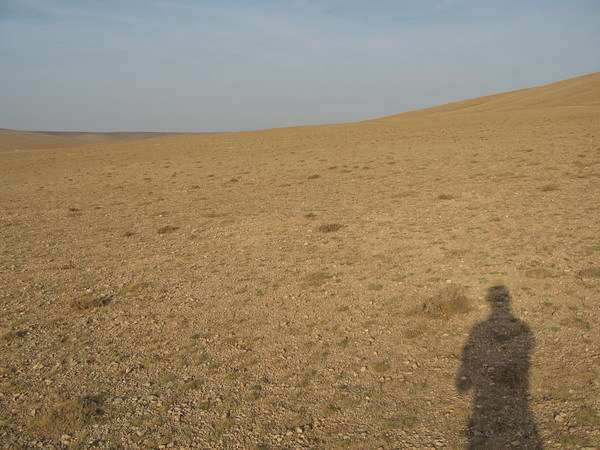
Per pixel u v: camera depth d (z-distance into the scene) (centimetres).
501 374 565
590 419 459
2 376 657
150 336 761
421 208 1545
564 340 623
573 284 790
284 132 6712
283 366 635
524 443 442
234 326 773
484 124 5119
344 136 5219
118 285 1016
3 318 866
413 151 3356
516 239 1078
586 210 1274
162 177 3059
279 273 1012
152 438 503
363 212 1569
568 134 3444
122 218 1808
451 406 514
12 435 521
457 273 906
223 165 3494
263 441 484
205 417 533
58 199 2419
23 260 1263
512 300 762
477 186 1839
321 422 507
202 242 1337
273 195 2097
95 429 524
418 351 643
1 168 4422
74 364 682
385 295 845
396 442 464
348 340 693
